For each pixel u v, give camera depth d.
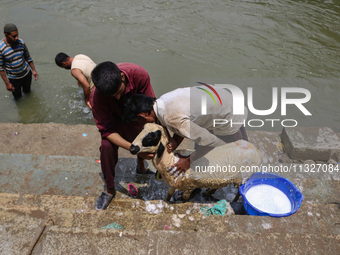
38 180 4.07
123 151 4.58
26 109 6.33
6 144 4.65
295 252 2.73
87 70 5.20
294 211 3.21
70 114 6.25
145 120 3.13
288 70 7.51
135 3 10.63
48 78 7.22
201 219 3.28
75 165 4.31
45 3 10.61
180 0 10.84
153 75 7.39
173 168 3.23
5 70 6.07
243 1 10.89
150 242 2.80
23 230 2.85
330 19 9.91
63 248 2.74
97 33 8.95
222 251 2.74
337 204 3.47
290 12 10.25
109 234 2.85
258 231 3.15
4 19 9.58
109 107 3.31
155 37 8.80
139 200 3.68
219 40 8.74
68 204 3.58
